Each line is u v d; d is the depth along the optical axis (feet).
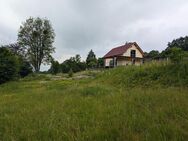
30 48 213.66
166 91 29.81
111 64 149.48
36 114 21.89
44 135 15.30
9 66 95.91
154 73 51.44
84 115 20.17
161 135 13.76
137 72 56.65
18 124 18.33
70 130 16.21
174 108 19.81
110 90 38.19
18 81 100.89
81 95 34.78
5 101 35.12
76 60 203.31
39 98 34.88
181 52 53.42
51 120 18.66
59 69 180.55
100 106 23.29
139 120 17.19
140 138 13.83
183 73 45.16
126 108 21.75
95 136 14.57
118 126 16.06
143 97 26.45
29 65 189.16
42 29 217.36
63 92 40.19
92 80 73.05
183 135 13.89
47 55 216.54
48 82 88.53
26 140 14.94
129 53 144.15
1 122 19.35
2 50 99.76
